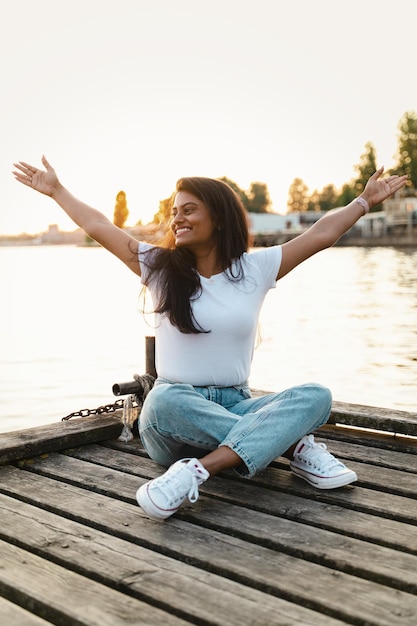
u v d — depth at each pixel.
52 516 3.06
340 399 8.79
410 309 19.28
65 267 61.66
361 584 2.42
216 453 3.10
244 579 2.49
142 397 4.29
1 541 2.79
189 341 3.36
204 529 2.90
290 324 16.53
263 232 93.38
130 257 3.48
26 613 2.23
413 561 2.58
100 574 2.50
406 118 81.00
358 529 2.87
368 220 79.12
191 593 2.36
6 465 3.78
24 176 3.64
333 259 55.34
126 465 3.76
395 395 8.98
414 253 62.94
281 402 3.23
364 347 12.81
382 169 3.54
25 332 15.95
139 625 2.17
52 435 3.98
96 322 17.98
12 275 47.22
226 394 3.42
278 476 3.50
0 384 10.05
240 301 3.35
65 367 11.41
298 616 2.22
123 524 2.96
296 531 2.86
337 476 3.25
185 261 3.32
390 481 3.40
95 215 3.59
